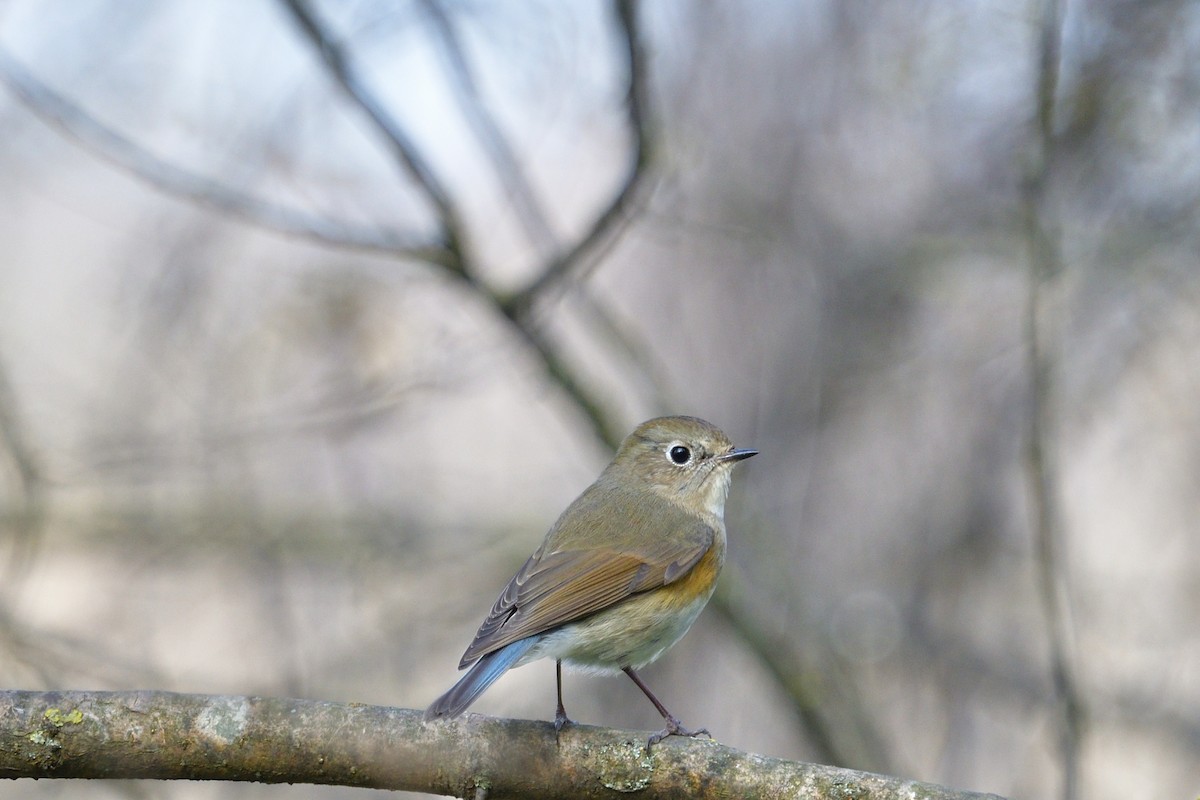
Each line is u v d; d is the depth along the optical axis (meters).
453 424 17.78
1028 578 13.84
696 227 12.96
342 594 14.05
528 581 7.96
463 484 16.34
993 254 12.95
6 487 12.76
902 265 13.70
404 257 10.44
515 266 13.94
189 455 12.65
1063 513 13.04
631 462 9.28
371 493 15.13
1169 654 13.70
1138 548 15.27
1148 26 11.52
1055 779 13.22
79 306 15.87
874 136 14.58
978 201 13.52
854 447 14.60
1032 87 11.55
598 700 13.96
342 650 13.38
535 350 11.43
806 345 14.79
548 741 6.60
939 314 14.53
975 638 13.77
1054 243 11.27
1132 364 12.94
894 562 14.08
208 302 13.37
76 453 12.60
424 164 10.27
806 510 14.29
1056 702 10.60
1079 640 13.40
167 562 13.77
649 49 9.64
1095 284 12.33
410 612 13.46
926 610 13.65
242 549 13.54
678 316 15.50
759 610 12.07
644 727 13.89
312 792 12.65
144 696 6.45
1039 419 10.30
